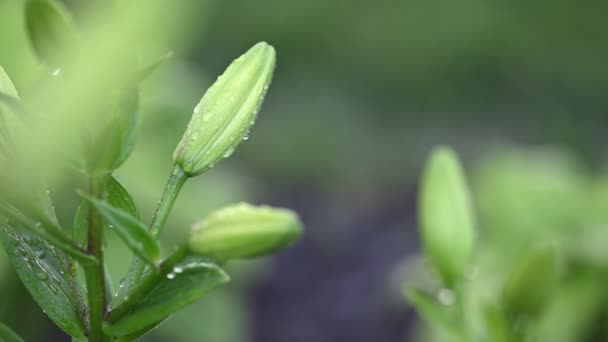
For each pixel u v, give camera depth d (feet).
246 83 2.20
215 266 2.06
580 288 5.09
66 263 2.19
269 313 14.92
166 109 5.39
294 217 2.00
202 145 2.18
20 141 2.02
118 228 2.02
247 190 8.14
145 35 1.93
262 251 2.01
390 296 14.76
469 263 2.68
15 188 2.03
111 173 2.07
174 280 2.06
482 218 6.28
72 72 1.95
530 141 19.30
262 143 18.30
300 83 20.26
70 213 4.01
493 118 20.04
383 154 18.63
